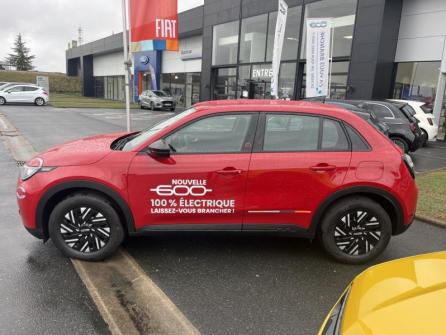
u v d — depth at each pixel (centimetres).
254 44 2136
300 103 409
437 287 189
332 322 197
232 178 368
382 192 378
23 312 301
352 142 384
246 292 343
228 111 380
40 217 374
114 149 390
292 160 372
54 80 5609
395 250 445
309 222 384
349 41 1639
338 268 393
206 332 286
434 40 1466
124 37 914
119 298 326
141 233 380
